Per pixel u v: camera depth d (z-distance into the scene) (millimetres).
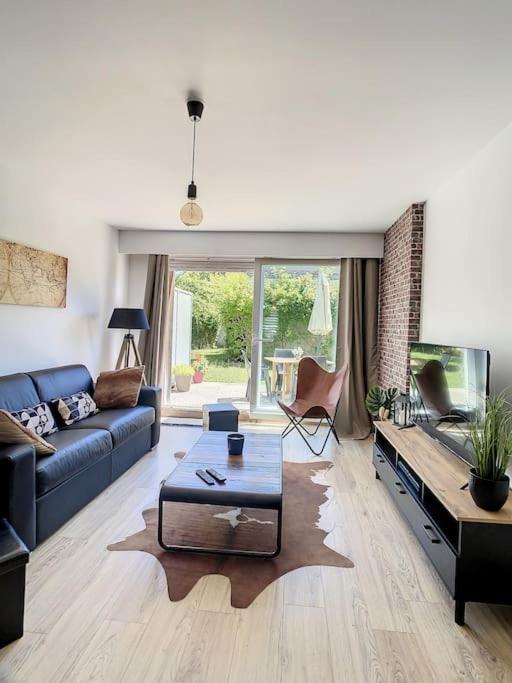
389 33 1584
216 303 6430
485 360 2068
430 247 3574
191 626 1671
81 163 3025
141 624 1672
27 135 2570
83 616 1705
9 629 1552
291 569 2088
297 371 5121
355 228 4703
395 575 2057
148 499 2842
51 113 2287
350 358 4918
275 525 2549
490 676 1476
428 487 2102
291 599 1858
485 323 2561
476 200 2701
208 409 4285
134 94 2072
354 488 3154
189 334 6539
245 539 2363
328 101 2082
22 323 3316
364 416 4914
